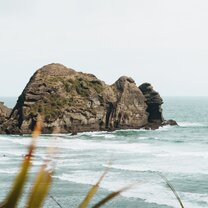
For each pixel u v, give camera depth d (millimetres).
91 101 97125
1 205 1071
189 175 45469
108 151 65312
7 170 47062
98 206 1278
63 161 54344
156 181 42156
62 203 33094
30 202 1105
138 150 66625
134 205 33625
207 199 35344
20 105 92562
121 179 43281
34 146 1172
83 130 94688
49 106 92062
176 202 34531
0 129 89625
